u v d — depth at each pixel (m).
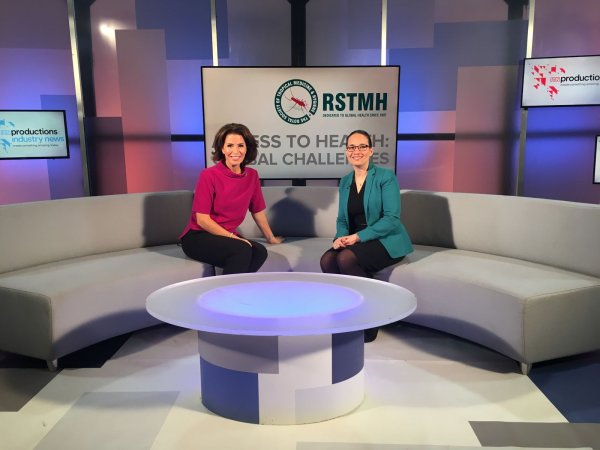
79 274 2.75
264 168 5.16
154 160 5.68
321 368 1.91
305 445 1.79
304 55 5.47
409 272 2.90
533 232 2.95
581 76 4.98
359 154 3.05
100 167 5.66
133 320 2.81
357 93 5.02
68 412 2.04
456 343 2.78
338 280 2.43
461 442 1.81
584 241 2.65
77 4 5.33
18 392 2.23
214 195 3.11
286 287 2.30
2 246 2.83
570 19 5.33
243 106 5.05
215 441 1.82
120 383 2.31
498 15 5.34
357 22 5.39
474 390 2.22
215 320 1.84
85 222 3.27
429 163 5.71
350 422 1.95
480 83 5.49
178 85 5.53
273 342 1.86
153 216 3.59
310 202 3.87
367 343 2.79
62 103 5.55
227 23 5.42
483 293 2.50
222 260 3.02
